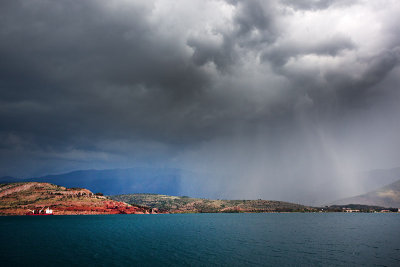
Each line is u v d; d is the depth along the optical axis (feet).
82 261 205.98
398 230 474.08
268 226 590.14
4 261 207.92
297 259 209.36
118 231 475.72
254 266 186.39
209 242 316.19
